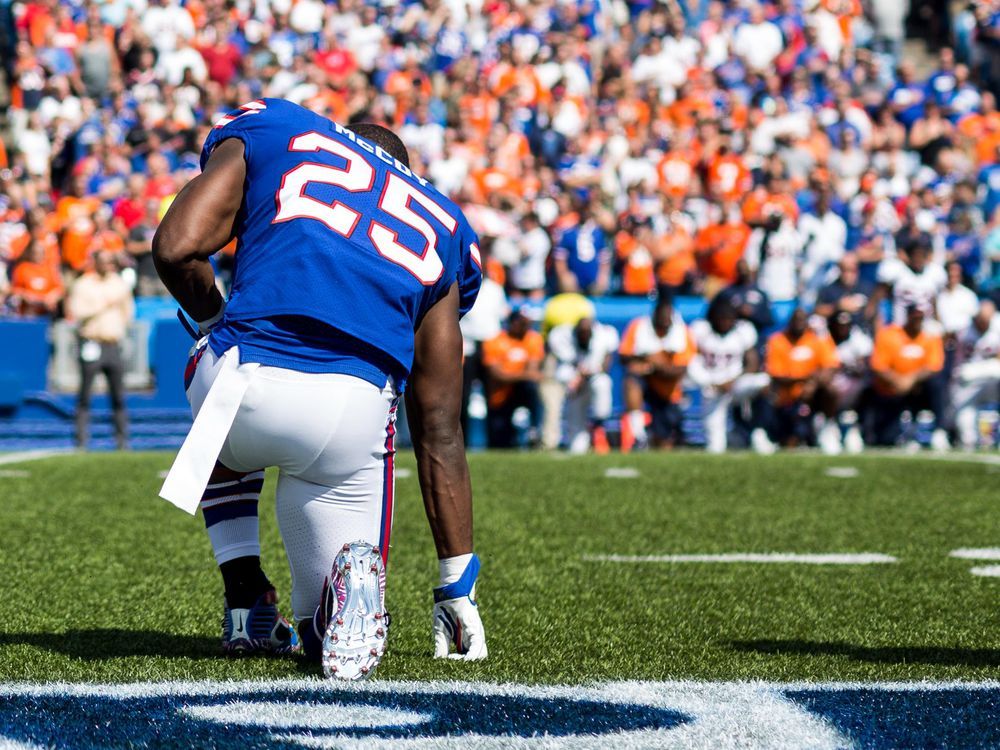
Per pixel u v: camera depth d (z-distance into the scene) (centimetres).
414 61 3062
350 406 594
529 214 2522
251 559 664
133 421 2395
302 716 529
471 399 2305
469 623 651
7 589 863
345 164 621
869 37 3656
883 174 3012
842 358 2320
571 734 505
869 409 2323
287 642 666
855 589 892
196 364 609
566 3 3222
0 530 1125
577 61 3122
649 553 1052
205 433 584
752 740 500
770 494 1453
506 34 3231
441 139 2858
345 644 592
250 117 622
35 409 2419
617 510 1311
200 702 552
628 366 2259
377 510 622
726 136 2856
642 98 3186
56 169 2947
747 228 2559
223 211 605
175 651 675
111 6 3200
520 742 492
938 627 762
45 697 561
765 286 2544
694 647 697
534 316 2431
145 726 512
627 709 545
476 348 2269
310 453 598
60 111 2988
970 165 3112
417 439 646
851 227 2761
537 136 2884
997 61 3581
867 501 1400
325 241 601
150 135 2822
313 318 591
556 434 2283
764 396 2269
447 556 650
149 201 2633
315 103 2931
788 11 3362
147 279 2559
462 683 589
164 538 1089
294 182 609
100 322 2280
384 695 564
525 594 865
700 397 2405
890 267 2480
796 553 1057
